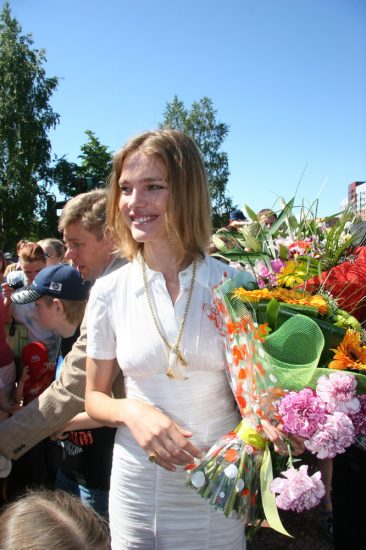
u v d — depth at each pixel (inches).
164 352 57.7
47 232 1341.0
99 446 78.1
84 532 43.6
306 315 56.7
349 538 81.7
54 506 45.8
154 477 59.1
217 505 55.1
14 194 1240.8
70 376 74.0
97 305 62.0
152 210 57.6
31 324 141.8
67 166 1381.6
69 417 74.4
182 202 57.6
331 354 55.8
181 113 1445.6
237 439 57.3
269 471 55.1
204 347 57.7
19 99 1234.0
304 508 49.8
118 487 61.6
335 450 47.6
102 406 58.6
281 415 50.9
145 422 53.0
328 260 78.4
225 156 1440.7
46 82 1284.4
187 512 59.0
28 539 41.3
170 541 58.8
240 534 62.8
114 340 61.9
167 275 61.0
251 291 57.5
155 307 58.7
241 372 56.3
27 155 1249.4
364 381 51.0
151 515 59.1
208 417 58.9
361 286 66.3
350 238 78.3
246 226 87.5
